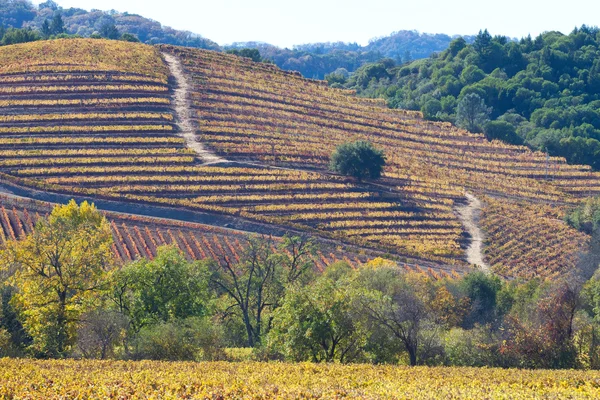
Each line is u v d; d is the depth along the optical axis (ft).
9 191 451.12
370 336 197.57
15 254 202.69
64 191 459.73
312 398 128.36
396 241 467.11
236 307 261.03
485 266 448.65
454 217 515.09
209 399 128.36
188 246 411.34
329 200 510.17
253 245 259.19
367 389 139.44
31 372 149.07
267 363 176.14
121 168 499.51
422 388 143.13
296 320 195.62
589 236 489.67
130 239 408.05
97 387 133.49
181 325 198.59
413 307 198.29
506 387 147.13
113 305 225.15
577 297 208.13
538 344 200.85
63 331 200.34
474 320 267.39
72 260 207.72
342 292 197.06
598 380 160.35
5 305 220.02
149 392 131.95
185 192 488.44
